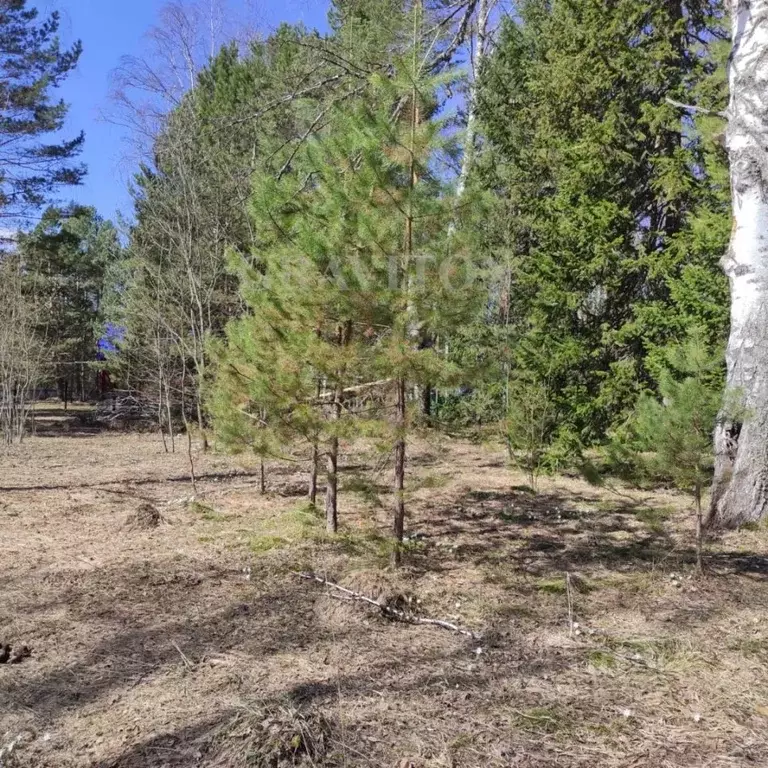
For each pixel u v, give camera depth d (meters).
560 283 9.42
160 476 8.95
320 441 4.91
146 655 3.13
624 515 6.55
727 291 8.58
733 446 5.87
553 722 2.55
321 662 3.05
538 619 3.70
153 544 5.16
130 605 3.82
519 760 2.29
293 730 2.31
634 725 2.55
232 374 5.20
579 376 9.66
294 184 5.21
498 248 9.70
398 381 4.32
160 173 9.80
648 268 9.47
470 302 4.22
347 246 4.27
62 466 10.11
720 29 9.93
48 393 29.86
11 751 2.32
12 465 10.21
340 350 4.35
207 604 3.84
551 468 8.60
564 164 9.78
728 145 5.96
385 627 3.51
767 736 2.49
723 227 8.42
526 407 8.41
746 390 5.68
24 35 15.83
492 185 10.37
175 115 8.59
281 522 5.86
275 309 4.75
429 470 9.23
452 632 3.48
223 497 7.19
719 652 3.27
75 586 4.14
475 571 4.60
